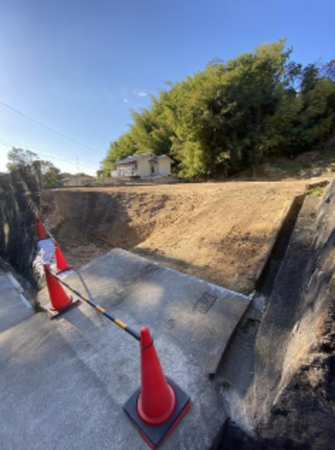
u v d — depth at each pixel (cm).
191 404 134
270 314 161
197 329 186
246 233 335
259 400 119
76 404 146
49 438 130
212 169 1641
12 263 564
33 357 187
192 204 588
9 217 635
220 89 1448
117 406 141
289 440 101
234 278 244
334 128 1532
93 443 124
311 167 1359
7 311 344
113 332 201
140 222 599
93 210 735
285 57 1541
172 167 2164
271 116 1518
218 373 152
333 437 88
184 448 116
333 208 167
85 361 176
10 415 145
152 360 120
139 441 122
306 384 89
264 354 140
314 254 157
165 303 222
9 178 637
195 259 303
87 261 491
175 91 1961
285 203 400
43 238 484
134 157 2106
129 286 259
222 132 1521
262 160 1561
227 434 123
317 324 89
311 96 1536
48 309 237
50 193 672
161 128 2191
